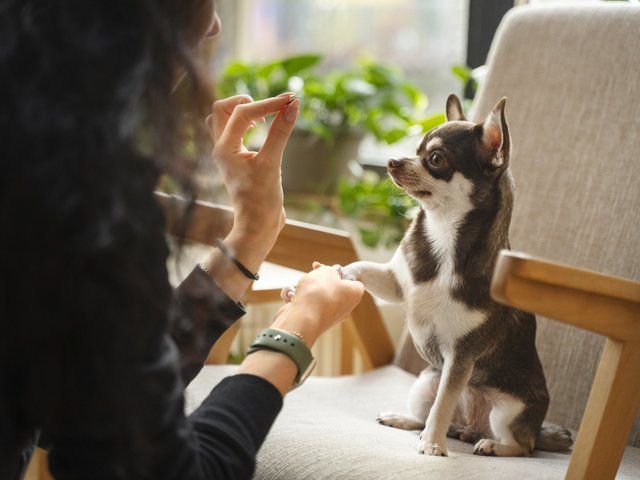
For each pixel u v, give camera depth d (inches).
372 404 54.3
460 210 45.5
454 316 45.0
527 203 59.9
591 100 58.6
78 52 23.3
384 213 88.4
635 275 53.7
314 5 110.4
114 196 23.1
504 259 33.0
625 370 37.5
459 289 44.9
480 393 48.3
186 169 26.9
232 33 115.5
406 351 62.6
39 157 22.5
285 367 32.7
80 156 22.6
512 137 61.6
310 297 35.5
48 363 23.8
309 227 56.9
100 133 23.0
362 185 87.0
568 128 59.2
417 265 46.8
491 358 46.4
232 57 115.7
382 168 97.7
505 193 45.9
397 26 101.1
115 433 25.0
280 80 95.2
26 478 61.9
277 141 38.5
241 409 30.7
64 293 23.0
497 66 63.7
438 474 39.2
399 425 49.5
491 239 45.2
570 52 60.4
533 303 33.5
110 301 23.6
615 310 35.9
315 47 111.3
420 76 99.2
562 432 49.8
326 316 35.4
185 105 27.8
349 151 93.0
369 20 104.5
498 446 46.5
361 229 86.3
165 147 25.5
